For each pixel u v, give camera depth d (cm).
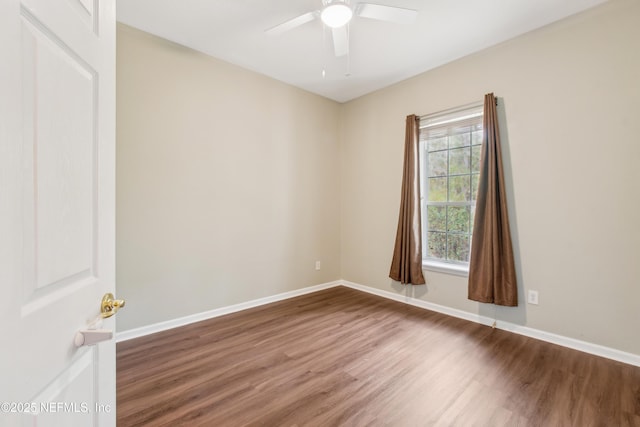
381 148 385
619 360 221
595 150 230
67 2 70
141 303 263
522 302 268
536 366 215
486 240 277
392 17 207
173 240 280
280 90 362
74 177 74
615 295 223
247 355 230
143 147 262
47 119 64
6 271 53
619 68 220
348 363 219
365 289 407
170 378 198
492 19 242
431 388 189
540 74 255
